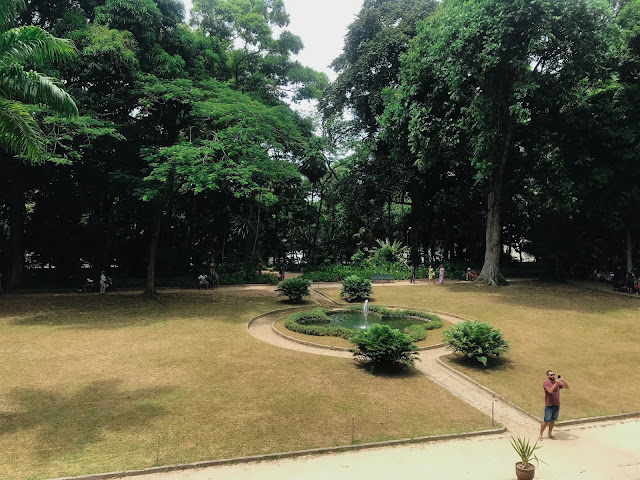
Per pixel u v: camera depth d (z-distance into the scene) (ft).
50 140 52.44
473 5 67.31
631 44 70.38
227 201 91.81
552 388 25.80
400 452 23.57
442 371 38.19
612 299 68.74
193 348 42.06
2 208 85.15
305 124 104.22
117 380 33.04
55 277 89.51
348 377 35.14
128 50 60.44
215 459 22.06
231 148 62.28
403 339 36.42
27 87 28.37
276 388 32.17
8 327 49.01
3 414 26.84
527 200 103.14
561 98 68.18
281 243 129.90
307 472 21.12
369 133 117.60
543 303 65.57
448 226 121.19
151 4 65.67
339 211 127.85
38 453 22.22
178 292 78.18
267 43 92.99
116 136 59.36
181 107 68.33
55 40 29.99
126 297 70.33
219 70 89.81
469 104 74.28
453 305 66.13
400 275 96.84
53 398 29.43
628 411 30.07
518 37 65.72
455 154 87.56
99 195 78.59
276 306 65.67
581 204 82.69
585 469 22.03
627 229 79.82
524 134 82.79
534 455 23.57
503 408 30.48
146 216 80.53
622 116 69.00
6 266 86.94
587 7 60.95
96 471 20.66
